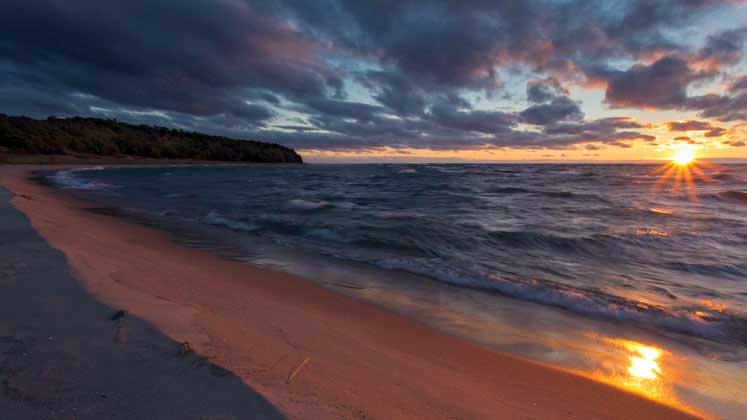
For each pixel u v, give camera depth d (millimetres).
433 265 6336
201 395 2004
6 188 16078
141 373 2184
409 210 13125
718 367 3270
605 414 2488
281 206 14008
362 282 5426
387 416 2062
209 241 7988
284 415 1894
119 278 4324
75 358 2297
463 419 2184
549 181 30516
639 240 8328
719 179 32062
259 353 2684
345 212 12484
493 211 12898
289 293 4766
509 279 5578
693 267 6500
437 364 3027
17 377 2037
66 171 43594
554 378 2951
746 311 4535
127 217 10984
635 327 4066
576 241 8156
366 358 2947
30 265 4367
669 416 2529
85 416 1746
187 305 3643
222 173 50250
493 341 3639
